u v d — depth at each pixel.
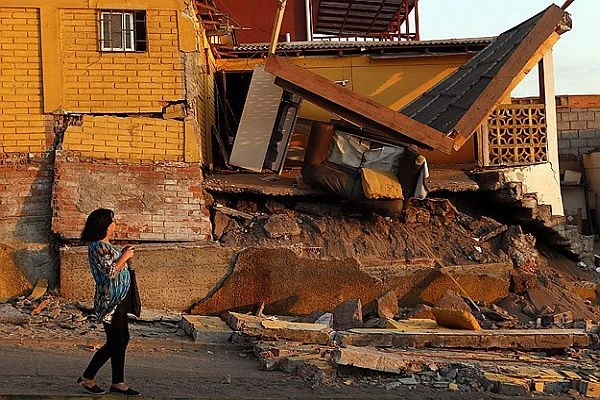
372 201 15.04
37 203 14.25
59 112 14.42
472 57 18.53
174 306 13.88
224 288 13.98
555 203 17.09
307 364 9.58
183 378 9.06
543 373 9.58
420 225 15.55
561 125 21.67
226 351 11.36
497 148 17.16
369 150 15.42
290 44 18.73
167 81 14.81
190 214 14.52
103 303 7.47
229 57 19.17
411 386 9.05
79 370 9.19
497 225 15.78
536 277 14.98
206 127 16.86
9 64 14.39
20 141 14.35
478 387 9.07
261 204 15.60
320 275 14.20
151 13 14.83
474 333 11.76
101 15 14.69
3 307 13.12
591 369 10.09
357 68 18.84
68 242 14.07
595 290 15.79
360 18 25.05
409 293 14.38
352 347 10.02
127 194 14.33
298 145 17.55
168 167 14.64
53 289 13.77
